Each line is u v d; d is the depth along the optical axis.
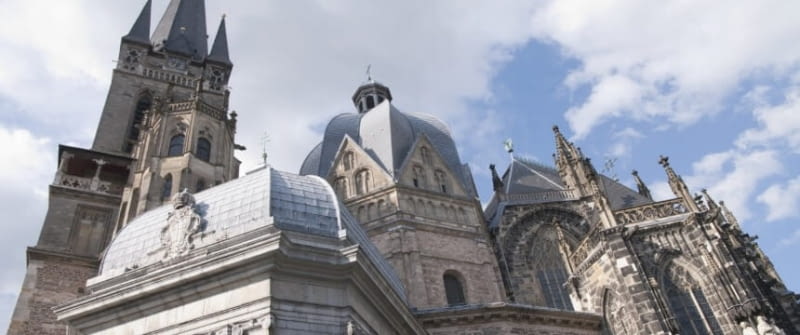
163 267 23.14
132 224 28.31
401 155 52.47
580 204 53.72
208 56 67.50
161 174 42.62
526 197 56.69
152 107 51.78
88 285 24.36
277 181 26.33
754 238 50.41
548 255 51.19
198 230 24.36
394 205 46.94
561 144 59.78
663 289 35.06
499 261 49.34
